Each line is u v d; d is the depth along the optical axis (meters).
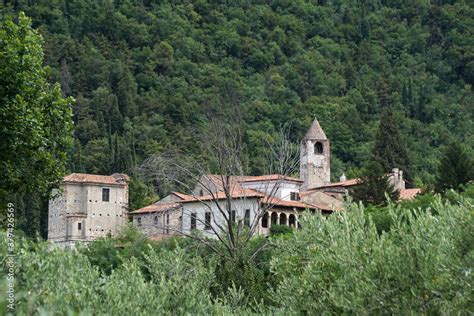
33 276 26.34
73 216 174.75
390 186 130.88
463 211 31.53
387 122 197.00
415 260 31.44
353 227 34.47
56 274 27.59
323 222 36.66
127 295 29.42
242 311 41.22
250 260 55.91
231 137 82.56
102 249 75.44
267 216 132.75
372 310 31.61
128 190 181.88
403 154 194.75
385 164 191.88
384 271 31.66
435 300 31.00
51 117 59.31
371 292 31.66
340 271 33.78
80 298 26.81
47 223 177.88
